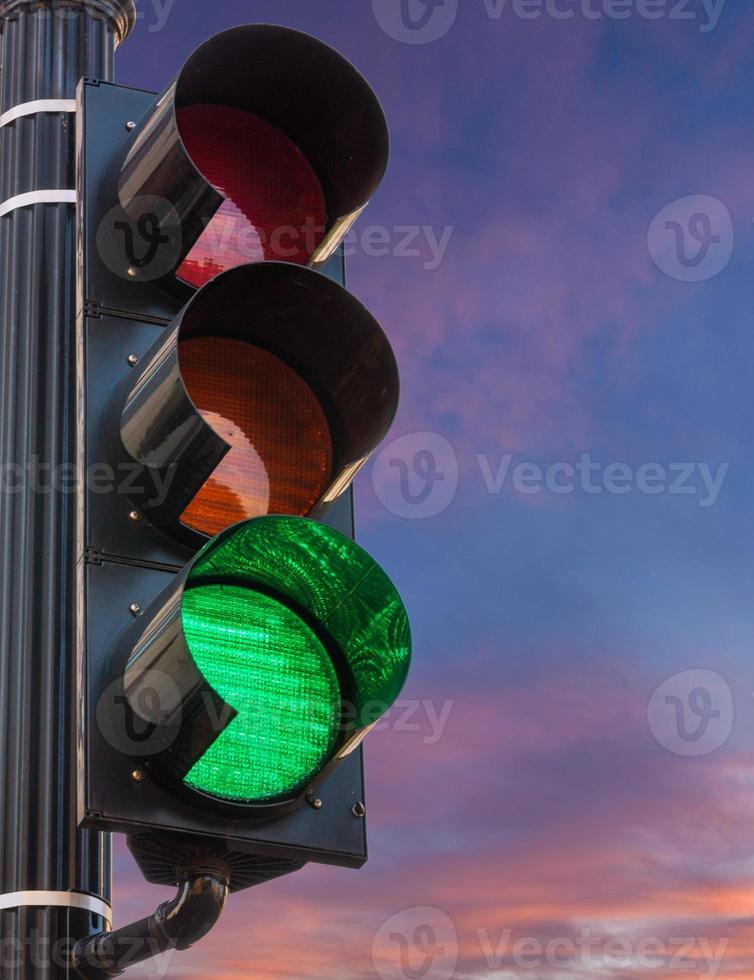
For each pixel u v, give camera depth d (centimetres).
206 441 422
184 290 482
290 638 425
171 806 405
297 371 463
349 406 459
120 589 429
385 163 499
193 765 402
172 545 441
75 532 493
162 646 392
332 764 418
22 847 466
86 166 495
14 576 502
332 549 413
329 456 463
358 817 428
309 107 504
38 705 484
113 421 444
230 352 458
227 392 456
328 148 509
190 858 416
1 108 593
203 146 502
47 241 554
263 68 494
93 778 398
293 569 420
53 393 528
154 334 475
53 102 587
